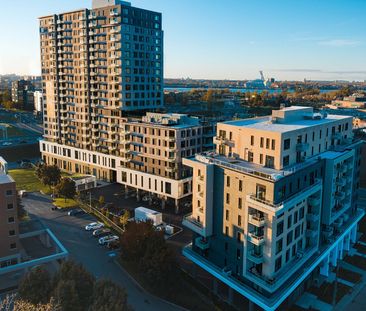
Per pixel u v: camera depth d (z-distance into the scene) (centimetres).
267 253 6212
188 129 11650
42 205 12281
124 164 13425
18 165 18075
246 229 6381
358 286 7738
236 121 8275
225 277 6794
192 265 8444
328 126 8256
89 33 14762
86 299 5900
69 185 12300
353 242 9581
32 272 6103
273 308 5938
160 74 15550
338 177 7931
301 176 6806
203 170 7188
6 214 7688
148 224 8200
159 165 11944
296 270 6625
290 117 8256
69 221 10950
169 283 7225
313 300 7231
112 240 9438
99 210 11500
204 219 7288
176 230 10250
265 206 6047
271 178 6162
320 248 7631
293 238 6800
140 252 7731
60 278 6075
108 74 14375
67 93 16275
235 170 6762
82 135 15862
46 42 16762
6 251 7781
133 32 14112
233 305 6950
